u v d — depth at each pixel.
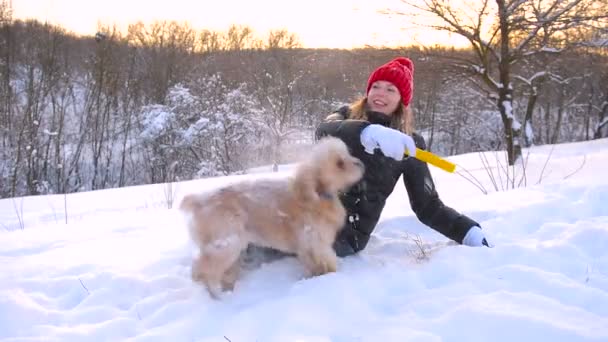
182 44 31.30
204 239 3.50
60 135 24.30
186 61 29.67
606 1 12.55
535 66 17.64
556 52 13.50
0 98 24.09
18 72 26.78
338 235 4.07
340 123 4.05
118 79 28.05
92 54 28.56
